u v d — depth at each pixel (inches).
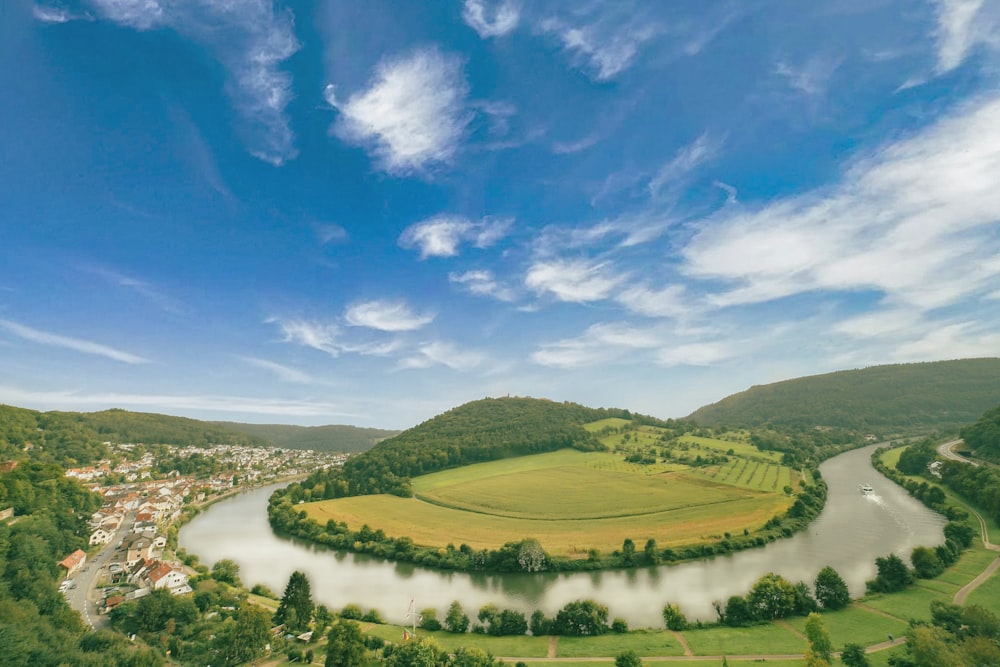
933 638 2465.6
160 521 7170.3
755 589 3489.2
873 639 2965.1
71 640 2746.1
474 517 6643.7
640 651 2957.7
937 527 5556.1
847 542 5290.4
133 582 4298.7
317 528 6501.0
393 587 4525.1
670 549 5073.8
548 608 3912.4
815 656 2437.3
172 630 3230.8
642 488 7623.0
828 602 3523.6
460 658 2637.8
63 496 6161.4
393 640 3213.6
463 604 4062.5
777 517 5974.4
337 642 2696.9
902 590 3730.3
